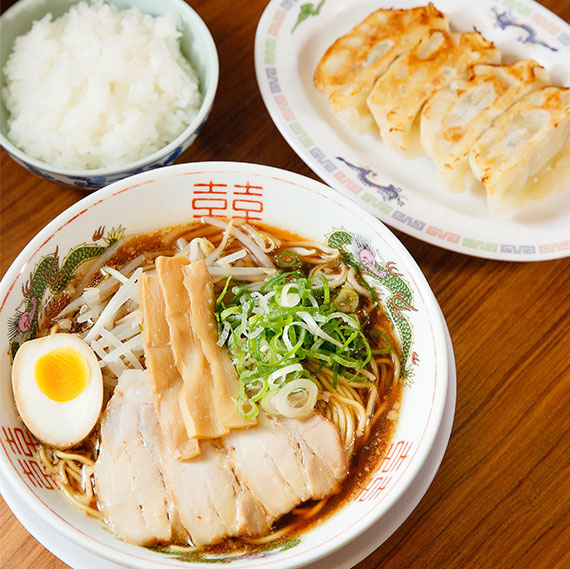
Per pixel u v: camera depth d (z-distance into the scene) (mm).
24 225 553
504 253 539
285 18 621
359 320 490
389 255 468
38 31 573
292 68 608
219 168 484
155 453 440
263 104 606
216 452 441
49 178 527
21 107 563
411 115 580
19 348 449
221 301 484
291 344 460
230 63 618
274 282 486
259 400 452
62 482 435
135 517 424
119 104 563
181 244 508
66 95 554
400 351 477
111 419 448
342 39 617
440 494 482
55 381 448
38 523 426
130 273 501
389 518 439
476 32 625
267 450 442
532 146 559
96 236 484
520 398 512
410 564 464
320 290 489
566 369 522
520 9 628
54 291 477
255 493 431
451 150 570
